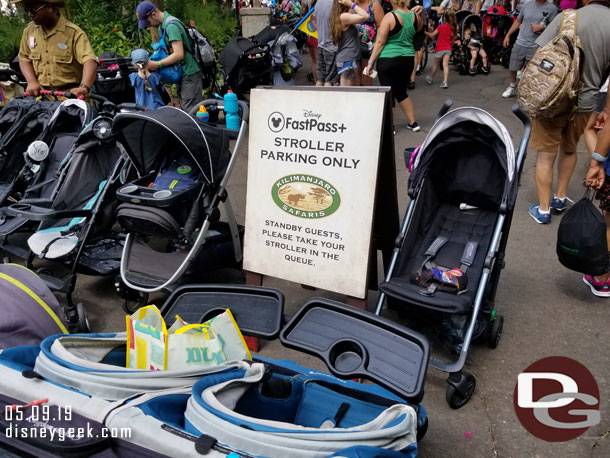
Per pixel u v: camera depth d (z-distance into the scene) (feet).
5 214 13.85
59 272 14.35
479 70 37.65
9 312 8.23
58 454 5.14
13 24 34.27
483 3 43.32
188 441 5.16
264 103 10.47
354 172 9.86
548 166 15.14
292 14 46.34
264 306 7.91
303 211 10.52
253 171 10.94
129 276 11.22
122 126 10.94
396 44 21.86
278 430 5.24
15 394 5.86
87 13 33.81
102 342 6.97
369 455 5.15
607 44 13.02
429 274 9.89
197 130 10.47
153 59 18.49
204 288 8.38
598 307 12.14
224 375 6.37
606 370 10.17
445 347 10.86
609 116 10.51
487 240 10.60
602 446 8.52
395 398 7.96
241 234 13.06
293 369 8.43
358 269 10.19
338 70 22.47
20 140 15.28
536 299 12.47
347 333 7.14
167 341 6.56
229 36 39.96
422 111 27.48
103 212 12.57
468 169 10.71
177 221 11.69
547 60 12.80
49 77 16.30
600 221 10.78
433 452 8.46
